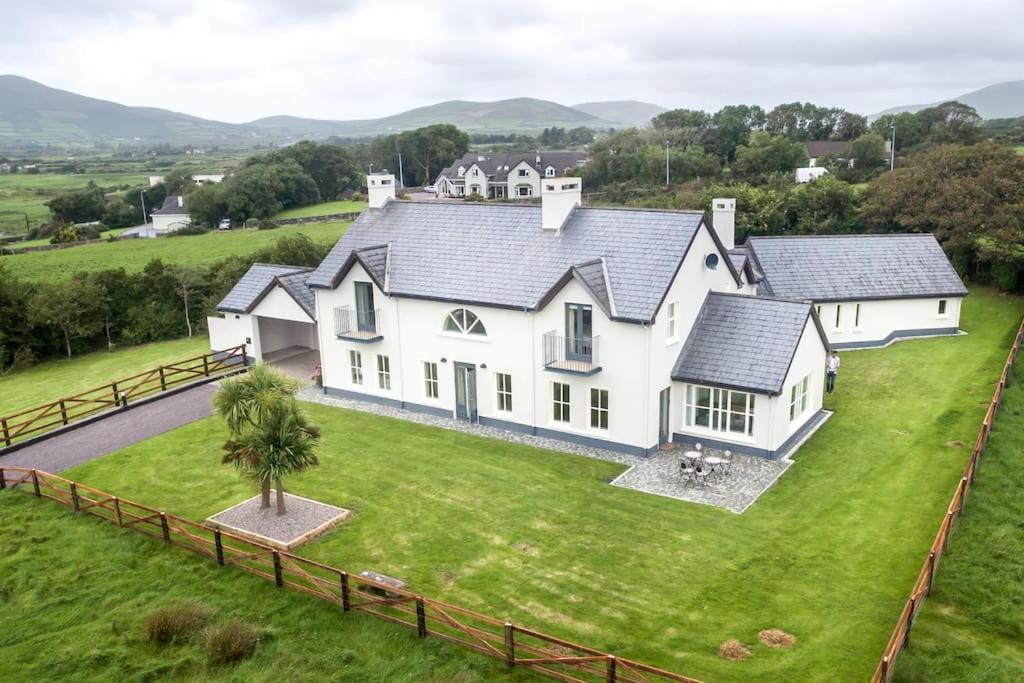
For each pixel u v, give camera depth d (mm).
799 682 15086
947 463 24906
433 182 157625
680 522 21953
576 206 30219
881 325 39938
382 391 33375
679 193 80000
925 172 54906
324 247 58781
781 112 147250
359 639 17031
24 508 23703
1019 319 42812
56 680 16156
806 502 22859
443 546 20969
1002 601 17078
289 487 24953
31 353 43281
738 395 26672
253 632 17078
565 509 23000
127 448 28812
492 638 16656
